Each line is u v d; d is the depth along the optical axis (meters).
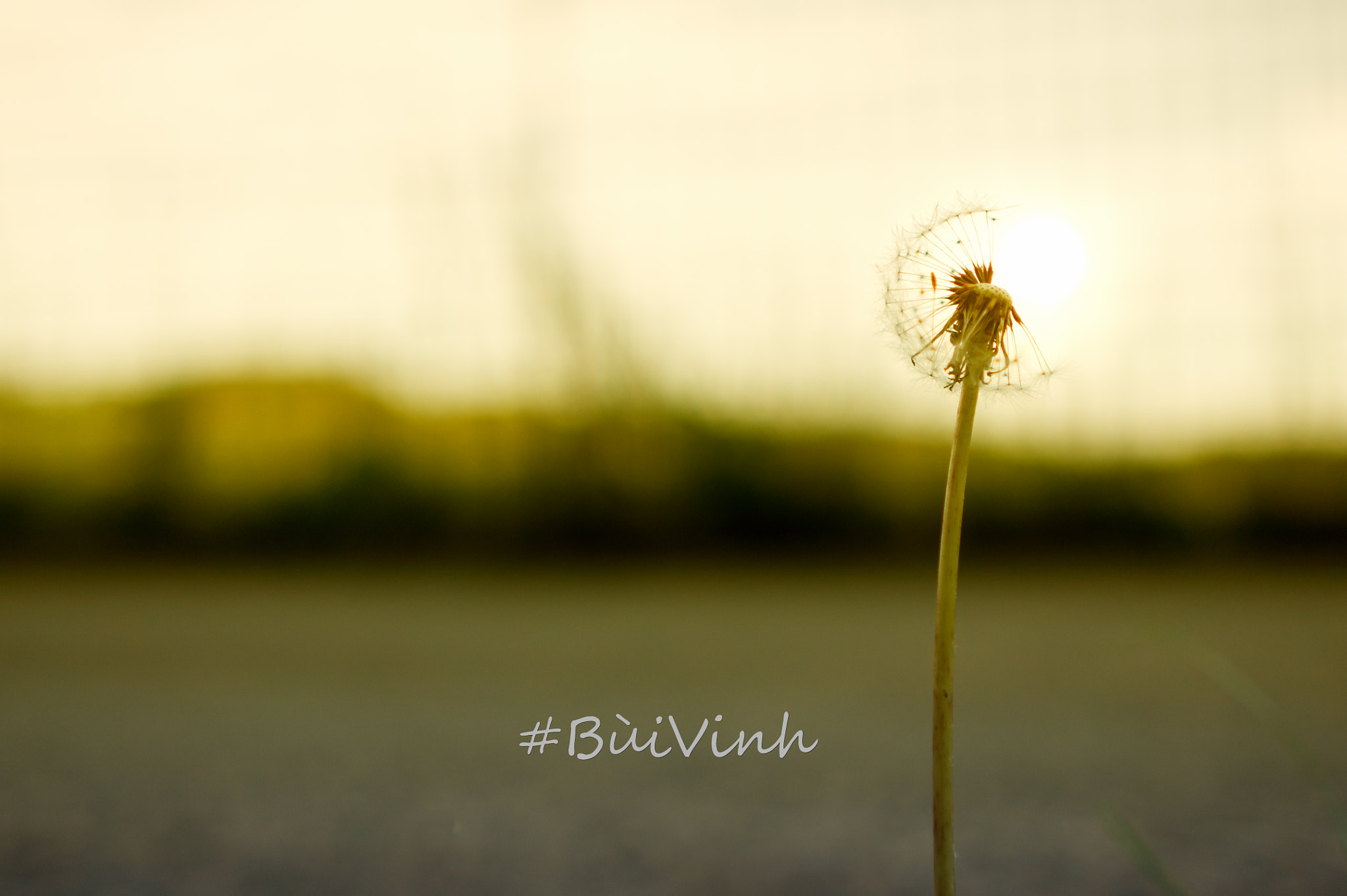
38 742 1.30
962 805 1.00
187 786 1.08
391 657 1.92
